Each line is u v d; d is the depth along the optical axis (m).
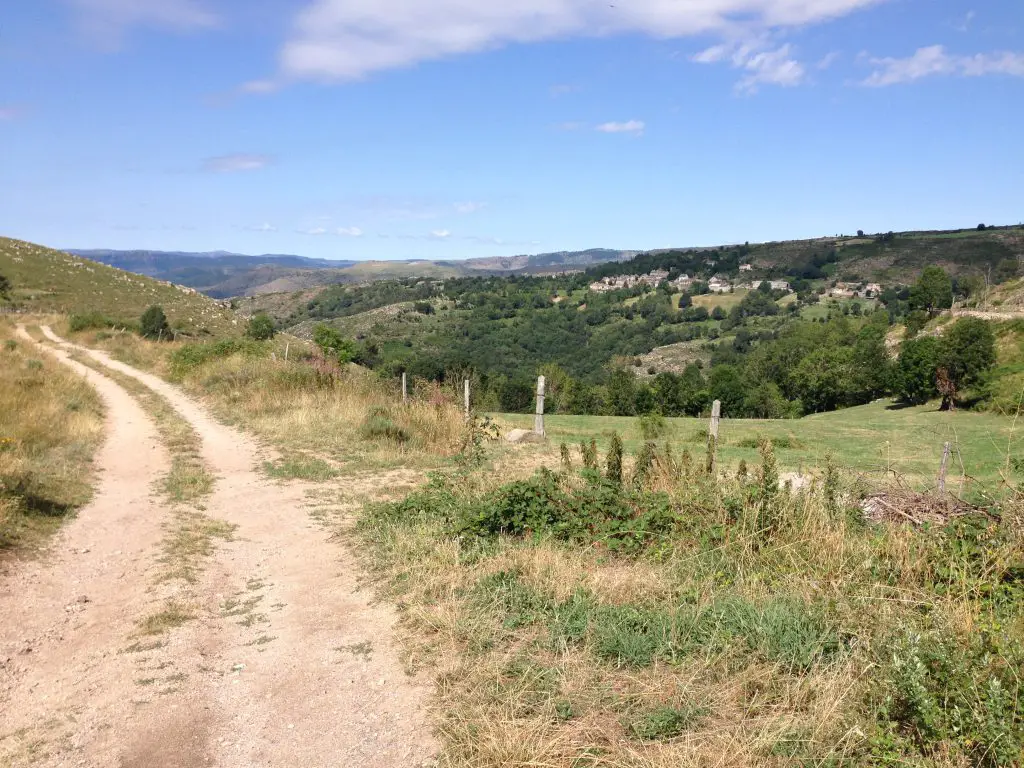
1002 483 6.00
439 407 14.09
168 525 7.56
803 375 55.62
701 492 6.50
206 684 4.07
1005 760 2.73
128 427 13.84
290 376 17.27
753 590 4.75
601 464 9.32
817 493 6.47
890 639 3.76
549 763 3.01
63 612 5.12
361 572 5.98
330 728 3.54
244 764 3.26
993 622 3.66
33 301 58.31
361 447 12.16
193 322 64.19
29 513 7.32
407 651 4.30
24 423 11.31
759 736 3.11
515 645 4.20
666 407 56.66
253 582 5.94
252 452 11.93
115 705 3.80
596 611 4.45
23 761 3.26
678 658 3.90
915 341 36.72
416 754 3.27
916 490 7.06
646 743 3.16
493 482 8.45
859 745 2.99
